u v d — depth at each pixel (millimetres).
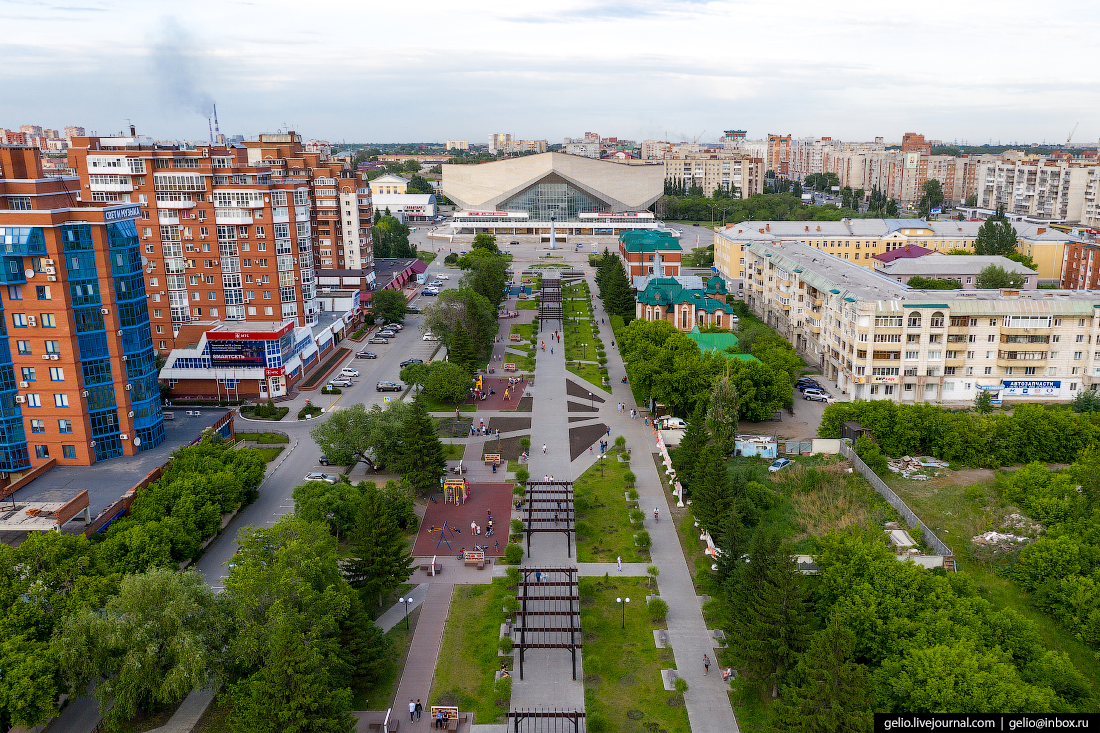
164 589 75812
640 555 109375
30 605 77125
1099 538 99875
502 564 107188
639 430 157500
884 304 163375
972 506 118250
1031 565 97750
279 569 77375
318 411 162875
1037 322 164500
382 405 168375
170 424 141500
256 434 150125
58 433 121438
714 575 99875
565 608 95812
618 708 79250
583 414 167000
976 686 69625
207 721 77188
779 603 79562
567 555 109250
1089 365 166875
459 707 79250
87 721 77812
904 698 73250
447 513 122000
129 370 125062
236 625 77250
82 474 118750
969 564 103812
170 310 188250
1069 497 114125
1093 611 85812
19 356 118938
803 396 175500
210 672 75438
